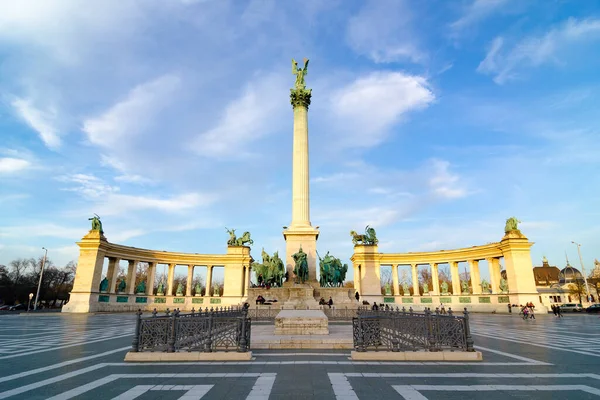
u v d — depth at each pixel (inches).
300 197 1710.1
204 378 374.6
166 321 508.7
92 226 2316.7
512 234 2266.2
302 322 716.7
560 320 1491.1
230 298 2785.4
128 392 322.7
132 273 2541.8
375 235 2888.8
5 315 1863.9
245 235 2982.3
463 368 426.6
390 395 311.1
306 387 336.8
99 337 792.9
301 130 1802.4
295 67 1999.3
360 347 494.9
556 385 348.5
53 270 4005.9
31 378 381.1
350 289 1610.5
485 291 2657.5
